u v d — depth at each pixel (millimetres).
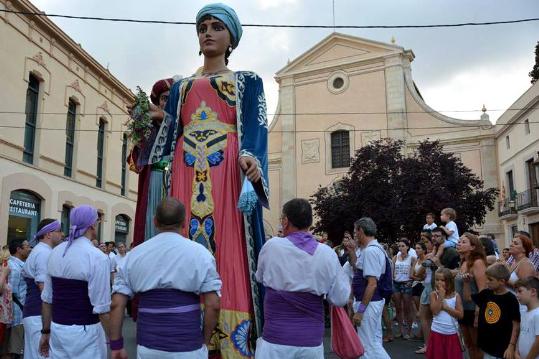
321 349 3312
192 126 4047
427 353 6086
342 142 30562
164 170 4133
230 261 3727
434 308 5980
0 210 14477
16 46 15422
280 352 3209
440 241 8219
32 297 5254
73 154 19406
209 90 4051
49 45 17391
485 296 5035
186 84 4148
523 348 4535
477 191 22078
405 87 29875
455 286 6625
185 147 4031
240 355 3529
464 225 20484
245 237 3775
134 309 3748
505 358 4715
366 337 5832
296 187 30969
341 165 30328
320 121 31047
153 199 4027
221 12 4133
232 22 4172
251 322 3645
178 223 2963
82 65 19906
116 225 23422
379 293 5945
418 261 9352
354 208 21250
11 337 6535
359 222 6227
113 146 23000
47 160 17266
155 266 2781
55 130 17812
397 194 20391
